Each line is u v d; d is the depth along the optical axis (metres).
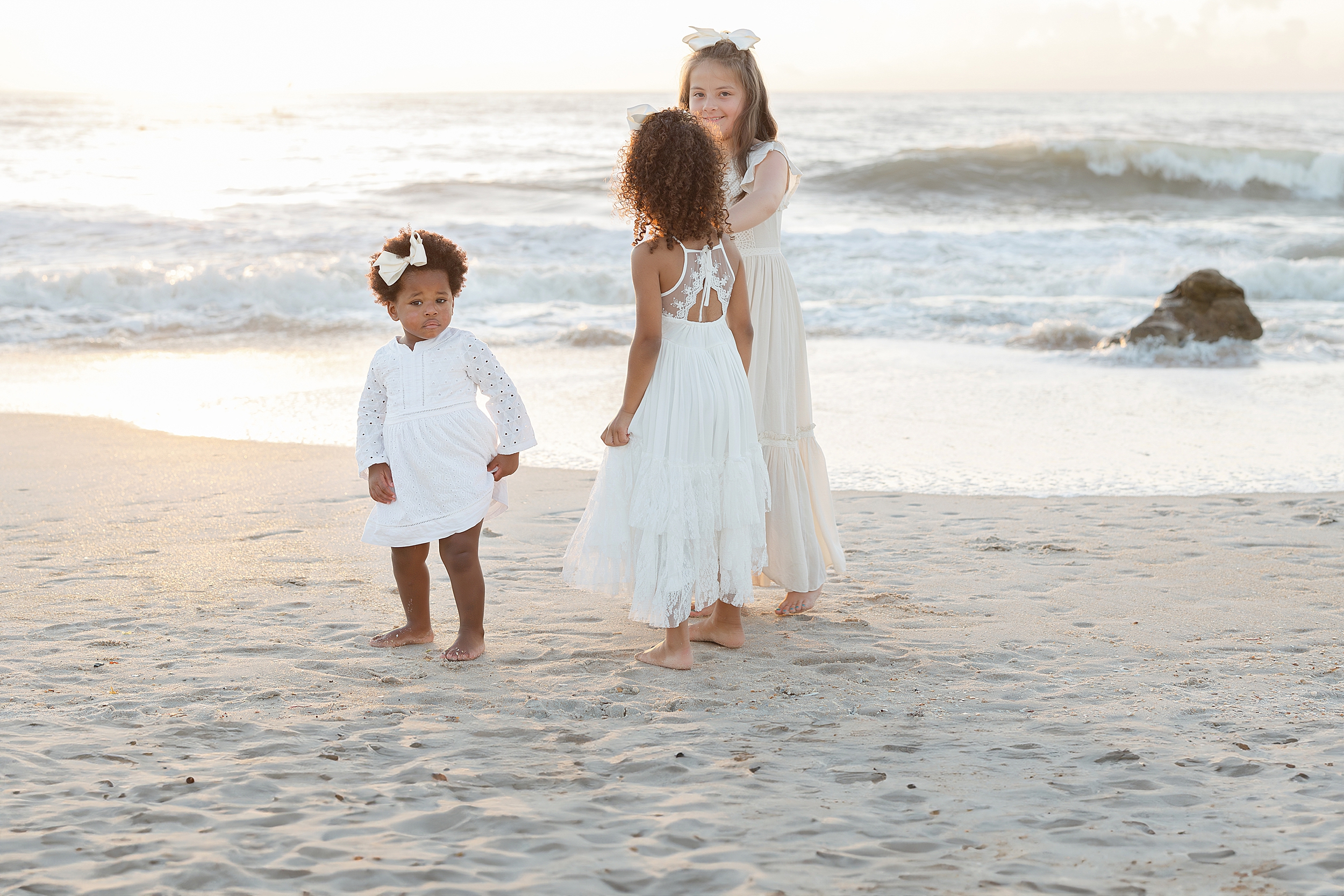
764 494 3.56
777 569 3.97
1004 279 14.77
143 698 3.08
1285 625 3.82
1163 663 3.45
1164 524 5.21
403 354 3.50
